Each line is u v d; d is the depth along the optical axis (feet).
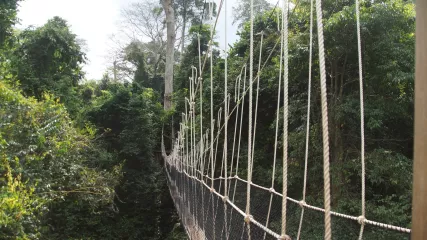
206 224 17.37
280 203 21.94
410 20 20.94
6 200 14.29
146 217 48.93
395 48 20.39
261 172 30.53
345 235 18.99
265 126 34.35
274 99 32.65
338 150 22.63
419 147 2.50
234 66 37.06
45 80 39.17
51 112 24.61
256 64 32.09
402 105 21.70
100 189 30.30
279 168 26.35
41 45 39.58
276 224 20.89
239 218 13.83
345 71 23.72
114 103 50.72
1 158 17.10
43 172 21.01
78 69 44.70
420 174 2.49
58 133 24.86
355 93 22.80
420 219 2.47
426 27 2.50
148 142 50.14
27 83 37.52
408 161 21.25
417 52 2.55
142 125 50.11
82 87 65.46
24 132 20.22
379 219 19.25
